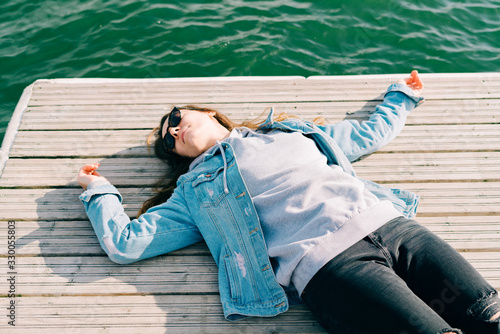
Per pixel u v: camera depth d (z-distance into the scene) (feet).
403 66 13.85
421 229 5.97
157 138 8.74
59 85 10.39
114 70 13.60
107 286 6.84
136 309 6.58
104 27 14.97
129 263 7.09
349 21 15.21
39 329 6.35
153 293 6.77
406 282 5.73
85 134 9.35
